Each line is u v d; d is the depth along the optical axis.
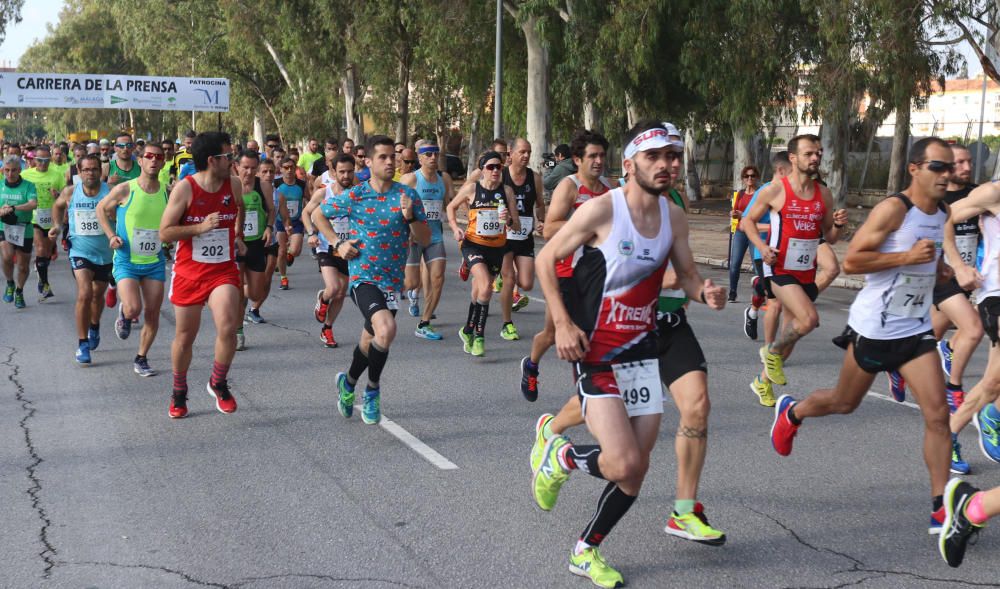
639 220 4.04
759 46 21.00
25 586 4.07
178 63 53.50
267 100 54.06
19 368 8.37
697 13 21.56
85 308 8.48
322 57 38.50
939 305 6.57
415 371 8.40
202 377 8.09
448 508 5.05
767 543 4.60
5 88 40.97
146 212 7.71
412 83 40.50
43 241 12.12
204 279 6.54
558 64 26.53
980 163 27.53
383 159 6.32
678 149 3.95
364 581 4.15
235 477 5.52
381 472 5.64
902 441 6.35
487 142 44.22
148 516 4.90
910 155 4.80
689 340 4.57
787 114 23.16
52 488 5.31
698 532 4.39
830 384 7.97
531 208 9.71
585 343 4.01
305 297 12.77
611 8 22.06
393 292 6.50
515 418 6.86
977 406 5.66
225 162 6.37
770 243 7.25
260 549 4.48
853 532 4.75
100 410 6.99
